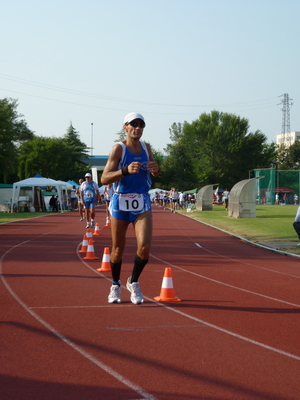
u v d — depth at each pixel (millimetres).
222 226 23062
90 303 6797
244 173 84562
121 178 6219
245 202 29453
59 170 74688
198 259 12062
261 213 35344
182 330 5496
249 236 18000
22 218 28969
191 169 86188
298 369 4273
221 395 3689
